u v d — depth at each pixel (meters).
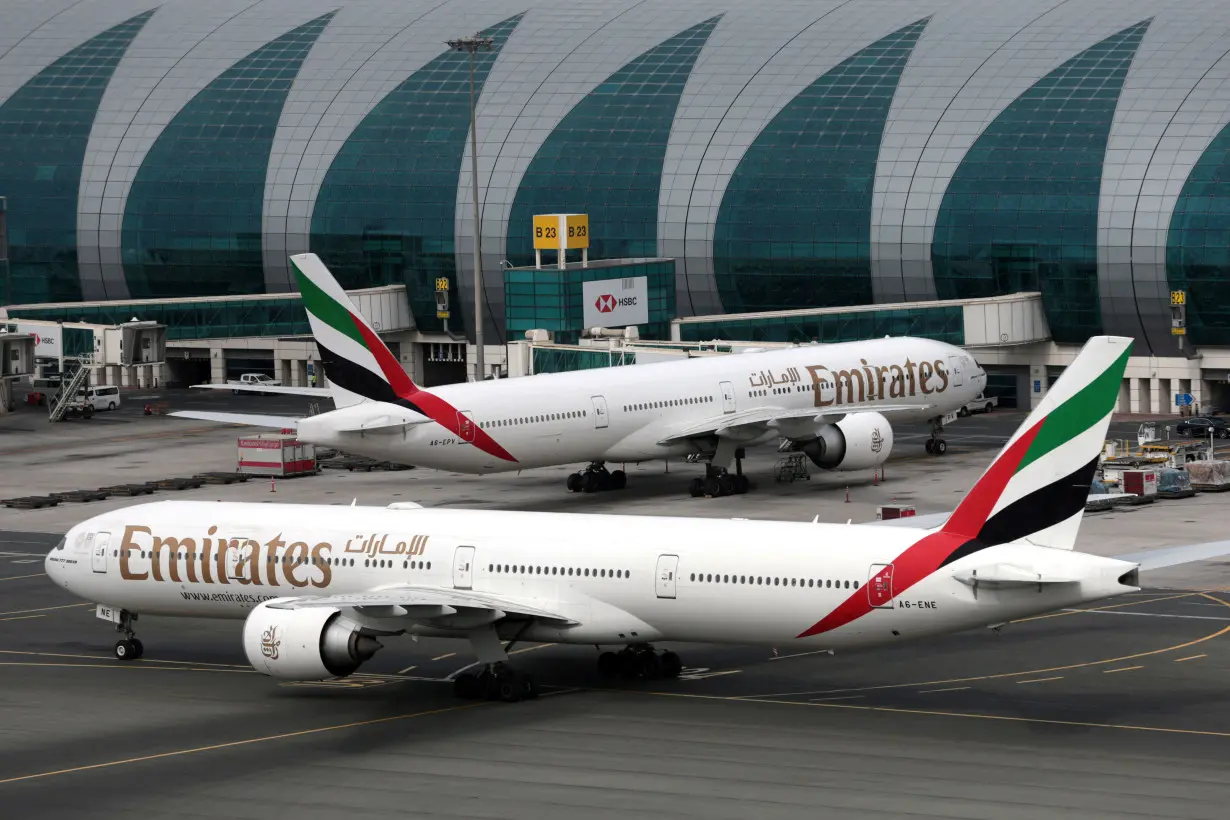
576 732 53.94
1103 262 137.00
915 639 54.00
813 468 109.12
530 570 58.09
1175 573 77.81
